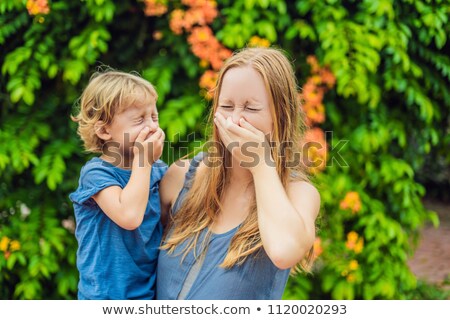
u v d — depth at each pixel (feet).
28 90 13.01
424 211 15.56
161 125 13.01
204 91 13.69
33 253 13.43
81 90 14.15
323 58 13.51
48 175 13.10
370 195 15.15
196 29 12.86
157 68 13.57
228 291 6.22
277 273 6.38
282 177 6.48
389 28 13.28
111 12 12.95
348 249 14.30
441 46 13.65
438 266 23.82
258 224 6.05
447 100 14.60
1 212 14.57
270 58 6.40
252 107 6.20
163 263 6.70
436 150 17.54
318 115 13.24
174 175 7.35
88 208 7.04
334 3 13.60
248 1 12.94
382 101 14.52
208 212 6.61
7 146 13.33
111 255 6.86
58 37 13.75
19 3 13.24
